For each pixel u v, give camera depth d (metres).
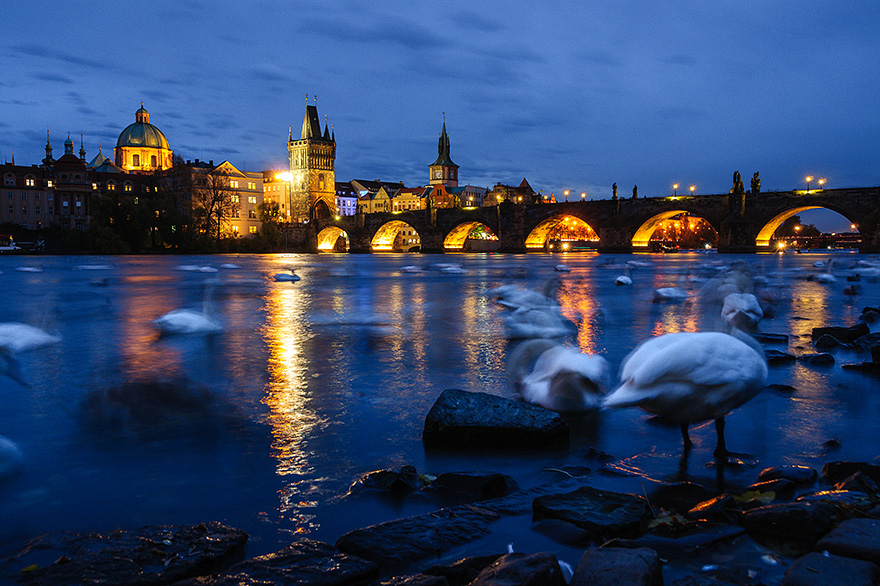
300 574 3.29
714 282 15.28
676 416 5.09
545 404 7.04
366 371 9.34
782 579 3.29
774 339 11.77
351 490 4.71
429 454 5.59
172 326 13.36
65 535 3.85
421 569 3.50
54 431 6.19
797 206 106.88
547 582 3.10
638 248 134.88
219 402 7.45
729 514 4.07
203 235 138.88
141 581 3.29
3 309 20.09
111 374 8.98
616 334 13.23
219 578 3.27
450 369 9.46
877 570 3.19
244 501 4.52
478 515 4.17
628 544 3.65
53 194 152.75
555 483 4.86
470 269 54.16
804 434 6.04
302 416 6.81
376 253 158.00
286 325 15.05
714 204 116.44
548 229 152.75
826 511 3.90
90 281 35.78
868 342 11.12
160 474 5.02
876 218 98.06
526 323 12.88
